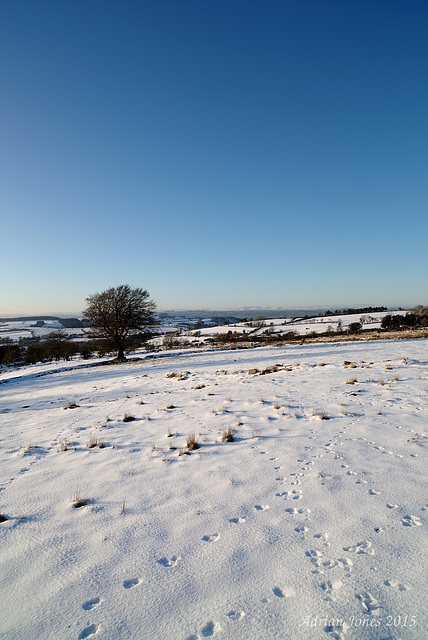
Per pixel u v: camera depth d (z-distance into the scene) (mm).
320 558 3209
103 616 2732
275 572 3074
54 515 4363
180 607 2773
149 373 20859
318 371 14156
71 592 3010
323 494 4344
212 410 9125
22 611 2840
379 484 4480
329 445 5996
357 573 2984
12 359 61344
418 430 6340
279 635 2445
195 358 27609
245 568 3148
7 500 4879
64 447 7152
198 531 3775
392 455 5355
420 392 9070
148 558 3387
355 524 3676
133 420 9109
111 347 36000
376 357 16922
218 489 4723
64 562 3416
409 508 3898
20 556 3555
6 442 8164
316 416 7730
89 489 5059
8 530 4066
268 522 3844
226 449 6234
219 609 2729
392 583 2848
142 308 35781
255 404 9367
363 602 2680
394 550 3229
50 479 5555
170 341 66438
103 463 6074
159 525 3951
